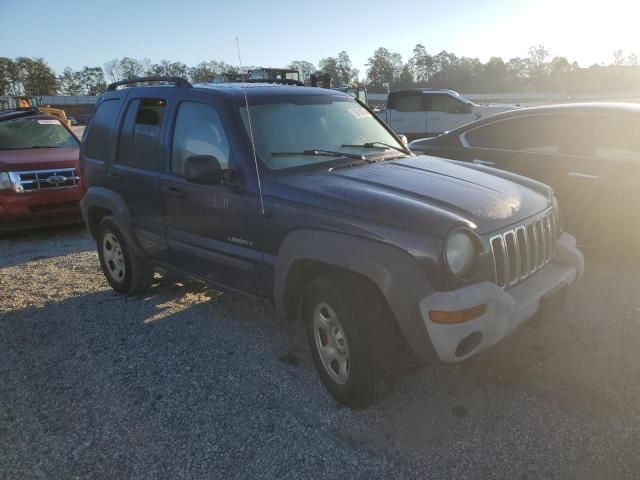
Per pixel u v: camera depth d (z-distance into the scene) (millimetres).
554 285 3295
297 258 3236
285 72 18656
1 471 2875
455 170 3852
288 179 3531
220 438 3066
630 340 3906
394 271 2805
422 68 119062
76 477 2807
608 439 2859
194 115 4125
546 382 3420
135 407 3404
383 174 3598
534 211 3395
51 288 5695
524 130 6031
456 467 2736
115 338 4391
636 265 5457
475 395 3328
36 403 3502
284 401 3396
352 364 3068
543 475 2645
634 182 5148
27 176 7859
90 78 133125
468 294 2781
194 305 5012
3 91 130125
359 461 2822
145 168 4562
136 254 4992
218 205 3816
